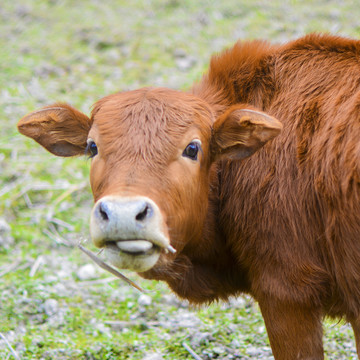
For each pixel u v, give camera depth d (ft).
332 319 41.39
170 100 36.73
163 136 35.32
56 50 100.22
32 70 94.94
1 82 91.91
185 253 39.99
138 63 95.14
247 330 52.60
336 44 40.81
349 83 38.52
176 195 34.94
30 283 58.29
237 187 39.60
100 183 35.17
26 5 114.93
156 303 57.16
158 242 32.42
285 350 38.78
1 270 60.90
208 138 37.63
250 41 44.78
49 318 54.54
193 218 36.88
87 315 55.36
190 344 50.44
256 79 41.68
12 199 71.00
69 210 70.23
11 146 79.30
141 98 36.83
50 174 75.31
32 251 64.03
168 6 111.45
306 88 39.65
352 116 36.68
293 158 38.45
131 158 34.68
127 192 32.81
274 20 102.83
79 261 63.05
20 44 102.42
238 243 39.91
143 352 49.60
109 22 107.55
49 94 88.43
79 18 109.81
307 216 37.93
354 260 36.76
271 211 38.40
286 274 38.27
